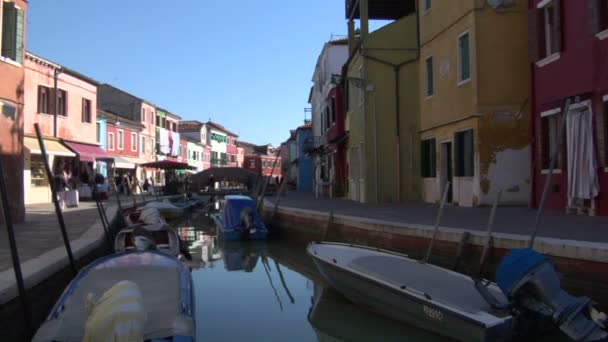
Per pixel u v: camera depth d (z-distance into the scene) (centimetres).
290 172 5944
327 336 739
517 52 1481
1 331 559
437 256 976
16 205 1339
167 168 3603
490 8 1488
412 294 686
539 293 595
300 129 4716
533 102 1409
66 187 2081
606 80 1109
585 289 720
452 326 638
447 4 1673
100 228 1254
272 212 1945
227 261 1403
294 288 1046
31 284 646
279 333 754
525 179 1469
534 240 790
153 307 593
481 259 850
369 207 1723
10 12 1298
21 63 1335
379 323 774
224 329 770
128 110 4572
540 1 1358
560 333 613
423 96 1908
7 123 1279
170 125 5534
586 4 1169
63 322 543
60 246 938
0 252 859
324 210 1667
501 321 594
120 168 4106
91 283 643
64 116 2822
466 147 1572
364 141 1981
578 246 728
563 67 1264
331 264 834
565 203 1252
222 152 7994
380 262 830
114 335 400
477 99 1479
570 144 1214
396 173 1967
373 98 1978
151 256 768
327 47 3197
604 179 1116
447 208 1517
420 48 1925
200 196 3572
